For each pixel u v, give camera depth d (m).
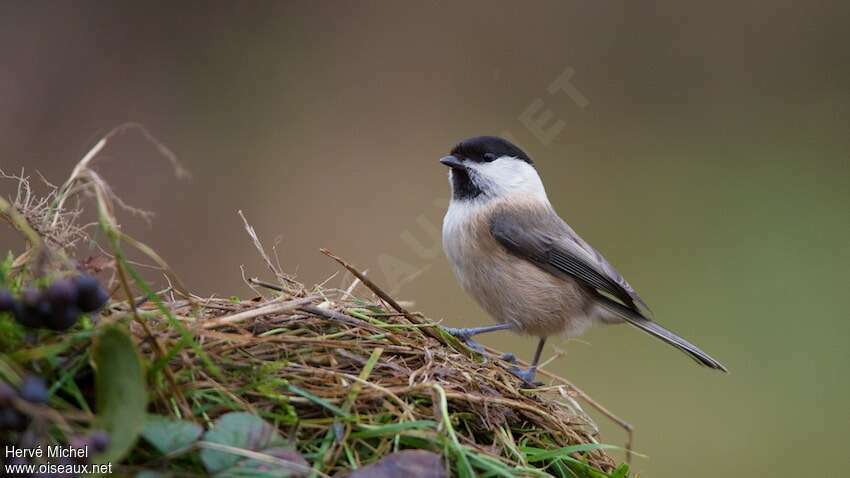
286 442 3.38
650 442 10.45
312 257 12.66
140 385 3.09
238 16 15.25
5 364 3.12
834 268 13.12
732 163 15.26
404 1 15.84
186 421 3.30
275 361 3.84
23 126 13.34
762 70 16.45
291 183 13.92
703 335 11.94
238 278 12.30
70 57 13.98
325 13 15.66
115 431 3.04
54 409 3.22
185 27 14.91
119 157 13.52
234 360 3.74
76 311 3.23
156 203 13.00
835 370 11.33
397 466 3.47
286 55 15.23
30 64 13.67
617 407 10.75
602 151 15.34
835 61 16.34
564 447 4.36
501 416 4.25
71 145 13.48
